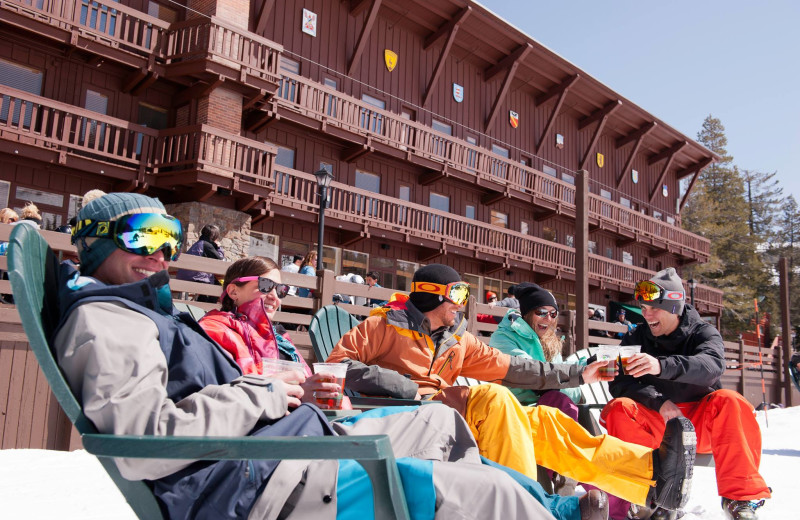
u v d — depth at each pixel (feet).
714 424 9.50
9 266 3.77
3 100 37.83
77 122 38.73
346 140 54.70
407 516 4.00
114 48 40.91
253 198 44.68
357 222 53.78
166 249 5.39
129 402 4.11
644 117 84.84
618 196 89.45
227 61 43.47
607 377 9.95
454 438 6.21
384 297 23.99
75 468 12.61
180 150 42.70
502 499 4.61
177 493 4.31
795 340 156.46
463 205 68.54
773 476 15.38
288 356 8.39
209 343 5.42
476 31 64.75
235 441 3.60
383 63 61.05
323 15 56.24
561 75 73.56
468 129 68.23
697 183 162.71
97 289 4.56
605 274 81.97
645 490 6.58
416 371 9.63
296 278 21.61
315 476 4.67
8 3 36.58
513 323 12.30
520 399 11.52
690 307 11.28
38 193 40.01
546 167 78.54
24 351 16.35
